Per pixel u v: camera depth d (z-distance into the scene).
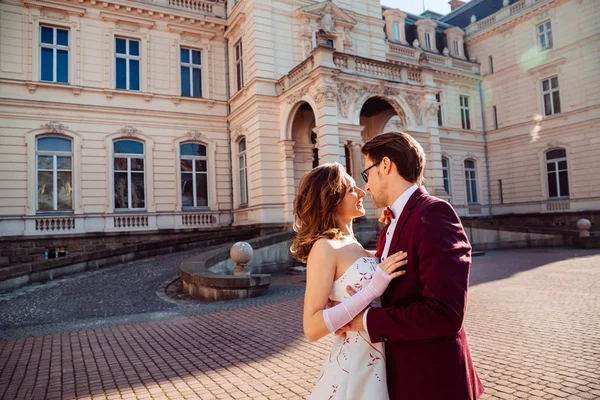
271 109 17.59
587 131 23.81
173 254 15.60
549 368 4.25
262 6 17.95
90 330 6.96
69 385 4.49
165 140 19.11
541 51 26.09
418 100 17.19
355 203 2.07
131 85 18.78
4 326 7.58
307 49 18.80
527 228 18.91
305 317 1.80
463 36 30.62
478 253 16.19
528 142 26.84
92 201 17.39
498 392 3.73
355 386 1.71
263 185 17.08
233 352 5.44
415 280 1.63
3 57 16.31
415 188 1.84
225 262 12.25
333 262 1.84
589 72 23.67
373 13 21.59
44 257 16.19
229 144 20.58
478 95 29.73
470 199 28.78
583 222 17.42
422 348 1.60
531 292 8.30
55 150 17.12
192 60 20.34
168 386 4.36
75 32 17.61
